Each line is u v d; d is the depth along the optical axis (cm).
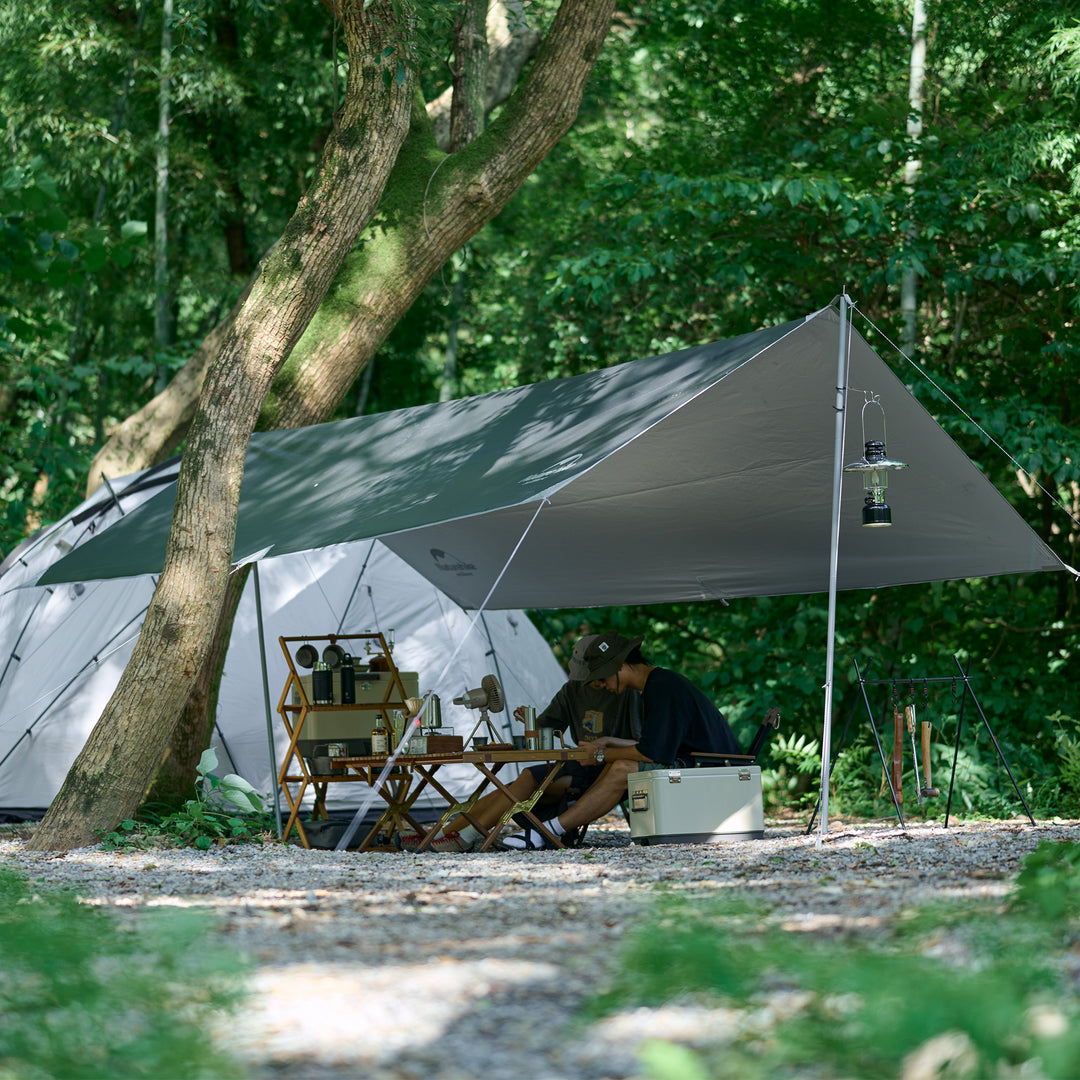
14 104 1482
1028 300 1230
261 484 840
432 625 1032
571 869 545
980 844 568
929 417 731
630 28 1511
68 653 977
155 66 1471
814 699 1179
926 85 1308
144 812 852
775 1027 236
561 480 621
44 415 1448
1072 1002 241
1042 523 1267
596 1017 251
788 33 1343
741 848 638
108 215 1697
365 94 761
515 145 979
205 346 1265
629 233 1252
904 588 1205
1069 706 1135
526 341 1416
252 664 979
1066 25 1169
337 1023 252
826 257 1226
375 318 973
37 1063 223
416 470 753
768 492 798
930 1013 220
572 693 802
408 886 485
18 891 423
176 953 305
